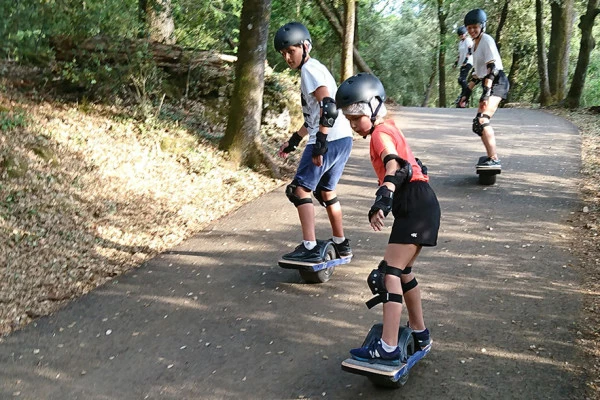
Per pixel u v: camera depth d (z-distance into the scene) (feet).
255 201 24.32
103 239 20.03
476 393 11.33
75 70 28.94
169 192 24.17
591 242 17.70
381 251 18.56
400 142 11.85
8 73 29.99
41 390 12.46
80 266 18.22
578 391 11.17
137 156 25.73
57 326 15.07
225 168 27.02
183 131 28.89
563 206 20.89
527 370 11.93
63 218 20.53
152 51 31.27
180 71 32.78
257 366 12.88
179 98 32.35
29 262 17.92
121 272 18.21
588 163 26.09
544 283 15.52
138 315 15.51
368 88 11.78
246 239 20.36
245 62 27.45
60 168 23.11
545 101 58.08
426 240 11.48
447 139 32.81
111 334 14.61
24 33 25.43
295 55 15.93
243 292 16.47
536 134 33.27
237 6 47.42
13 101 26.89
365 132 12.05
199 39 40.45
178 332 14.55
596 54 85.05
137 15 32.48
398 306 11.29
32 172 22.15
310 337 13.92
